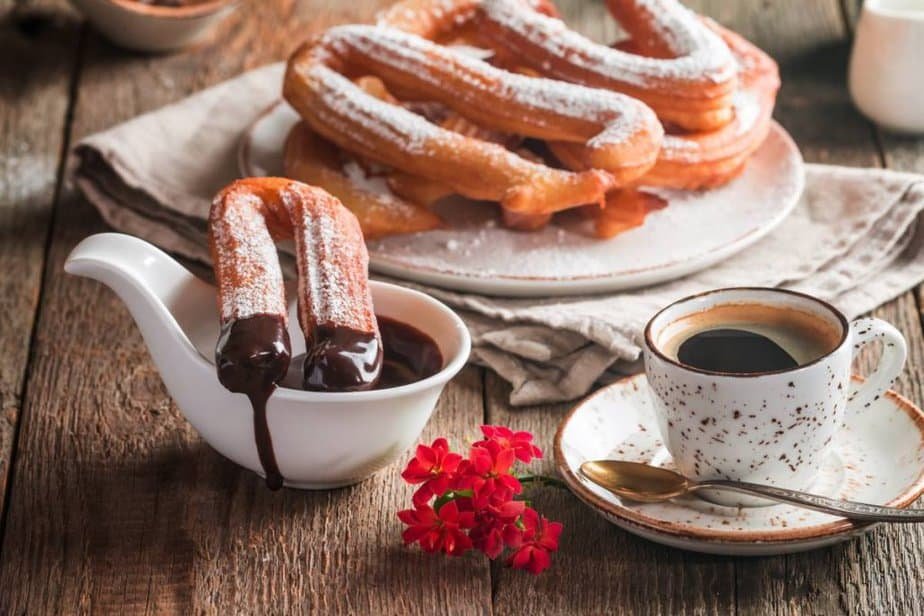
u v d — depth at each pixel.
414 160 1.02
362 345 0.84
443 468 0.84
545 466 0.90
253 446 0.86
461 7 1.11
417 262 1.01
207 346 0.90
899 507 0.81
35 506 0.88
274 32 1.34
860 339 0.85
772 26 1.33
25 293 1.04
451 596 0.83
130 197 1.11
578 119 1.03
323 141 1.07
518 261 1.02
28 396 0.96
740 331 0.84
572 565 0.84
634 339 0.96
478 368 0.98
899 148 1.18
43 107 1.24
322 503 0.88
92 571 0.84
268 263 0.87
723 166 1.06
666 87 1.04
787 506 0.84
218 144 1.15
